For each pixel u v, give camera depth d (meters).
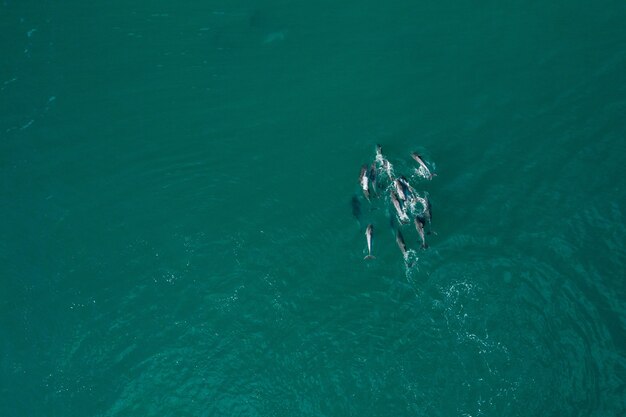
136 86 37.16
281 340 26.27
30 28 41.09
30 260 29.84
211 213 31.00
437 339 25.59
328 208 30.47
